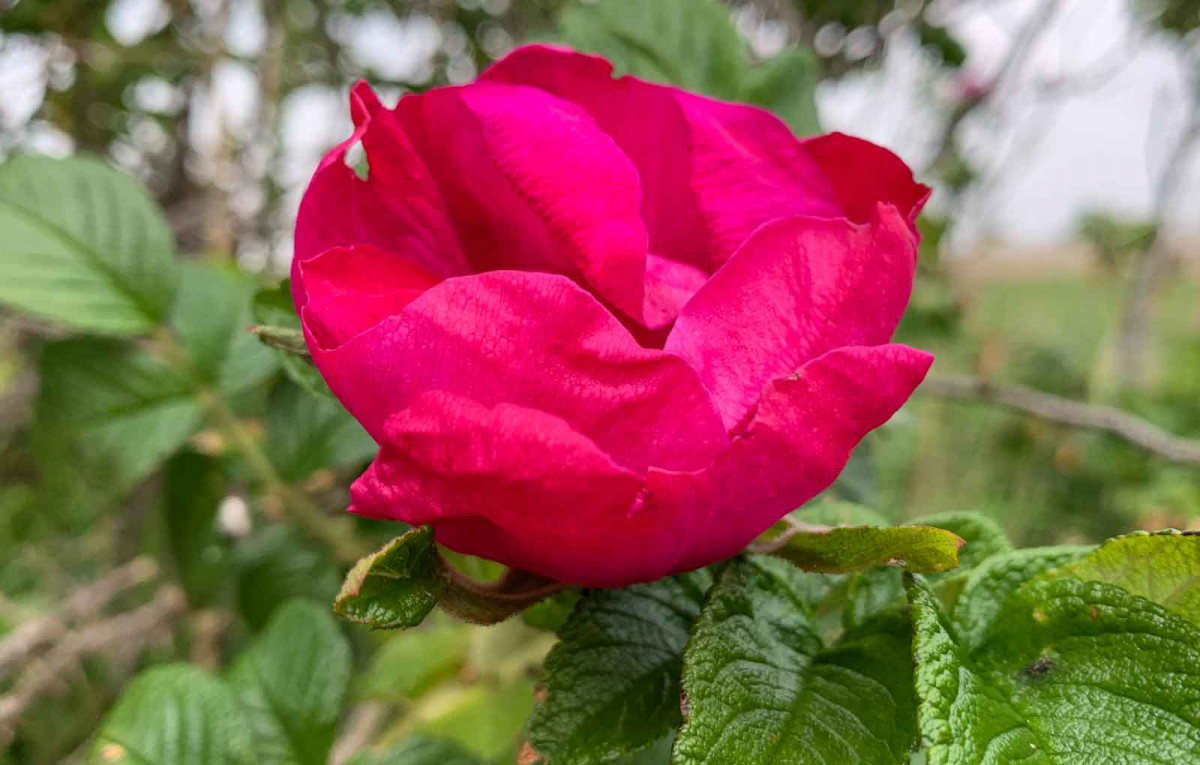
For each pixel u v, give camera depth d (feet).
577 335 0.37
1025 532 2.79
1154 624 0.43
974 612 0.47
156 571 1.16
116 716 0.68
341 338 0.41
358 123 0.43
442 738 0.70
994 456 2.89
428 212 0.46
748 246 0.40
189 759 0.67
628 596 0.48
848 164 0.46
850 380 0.39
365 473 0.40
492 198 0.45
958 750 0.39
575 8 0.76
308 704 0.71
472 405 0.37
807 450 0.39
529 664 0.82
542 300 0.37
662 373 0.37
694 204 0.47
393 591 0.40
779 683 0.43
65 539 1.71
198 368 0.81
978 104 1.87
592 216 0.42
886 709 0.42
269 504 0.94
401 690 0.86
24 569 1.67
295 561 0.91
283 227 1.63
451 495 0.38
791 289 0.40
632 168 0.43
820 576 0.51
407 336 0.37
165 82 1.66
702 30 0.76
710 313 0.40
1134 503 2.45
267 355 0.83
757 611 0.45
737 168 0.45
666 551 0.40
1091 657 0.44
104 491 0.79
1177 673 0.42
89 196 0.76
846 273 0.40
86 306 0.74
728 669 0.42
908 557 0.42
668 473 0.37
